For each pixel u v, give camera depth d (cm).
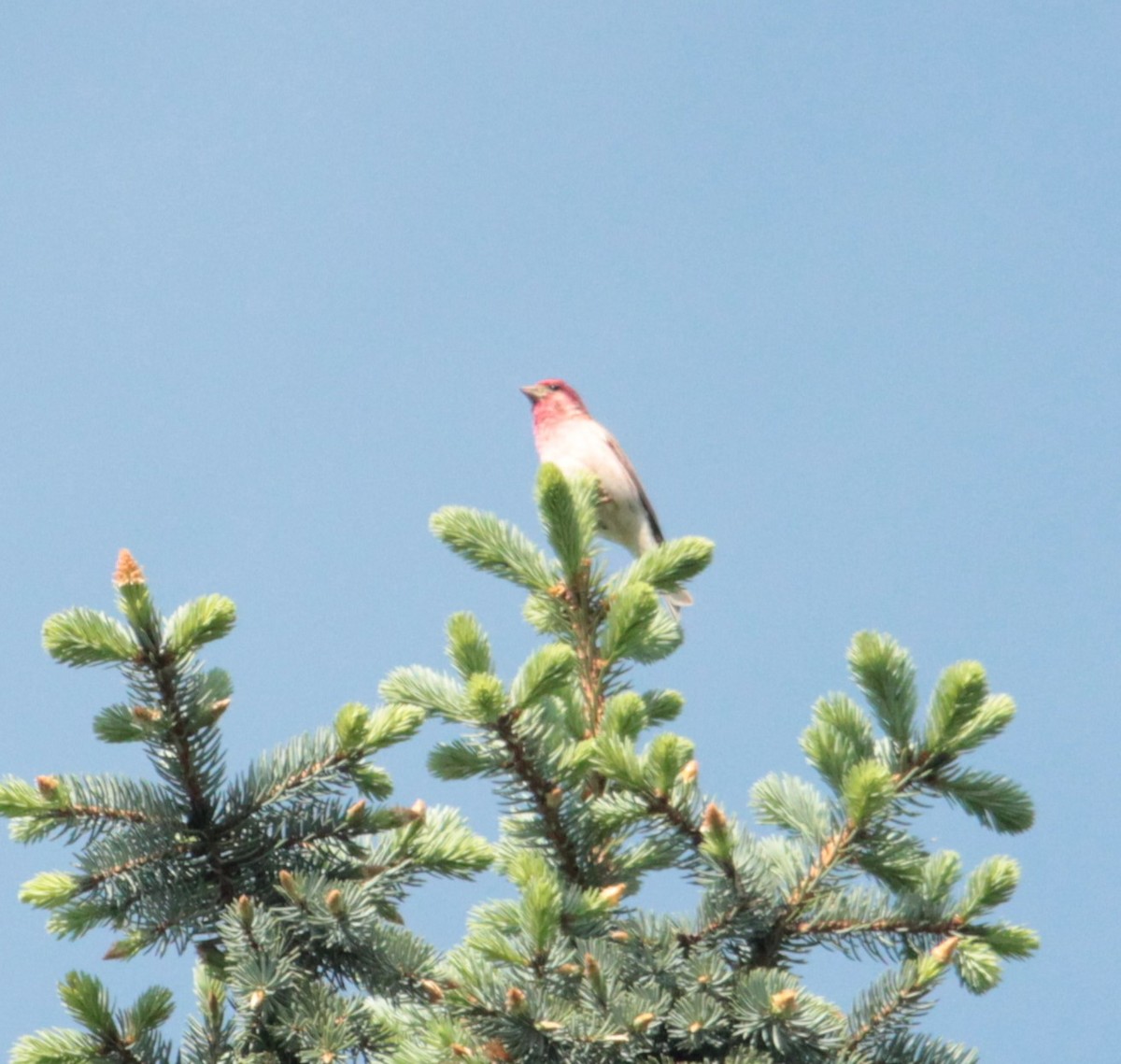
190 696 902
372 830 920
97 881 893
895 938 898
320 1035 836
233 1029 860
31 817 893
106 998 841
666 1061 822
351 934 864
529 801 950
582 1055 816
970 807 923
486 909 840
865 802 862
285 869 922
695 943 888
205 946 918
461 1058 792
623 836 956
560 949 828
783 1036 816
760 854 920
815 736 925
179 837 906
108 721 899
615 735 899
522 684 923
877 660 930
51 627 875
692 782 912
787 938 905
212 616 888
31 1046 835
